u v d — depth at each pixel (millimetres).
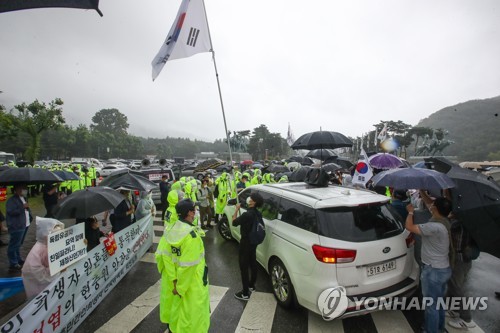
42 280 3340
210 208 8219
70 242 3412
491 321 3547
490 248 3141
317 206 3402
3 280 3322
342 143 6777
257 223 3914
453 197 3367
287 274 3658
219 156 64562
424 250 3092
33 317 2721
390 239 3346
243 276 4012
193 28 6531
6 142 52875
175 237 2770
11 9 1188
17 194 5316
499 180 14352
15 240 5227
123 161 49344
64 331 3193
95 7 1283
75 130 72562
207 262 5496
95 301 3900
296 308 3762
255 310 3783
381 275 3262
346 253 3072
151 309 3879
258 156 78562
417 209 4875
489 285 4504
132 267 5324
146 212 6316
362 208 3498
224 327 3439
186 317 2771
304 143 6879
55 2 1231
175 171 21375
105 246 4242
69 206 3766
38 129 29141
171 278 2777
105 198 4078
